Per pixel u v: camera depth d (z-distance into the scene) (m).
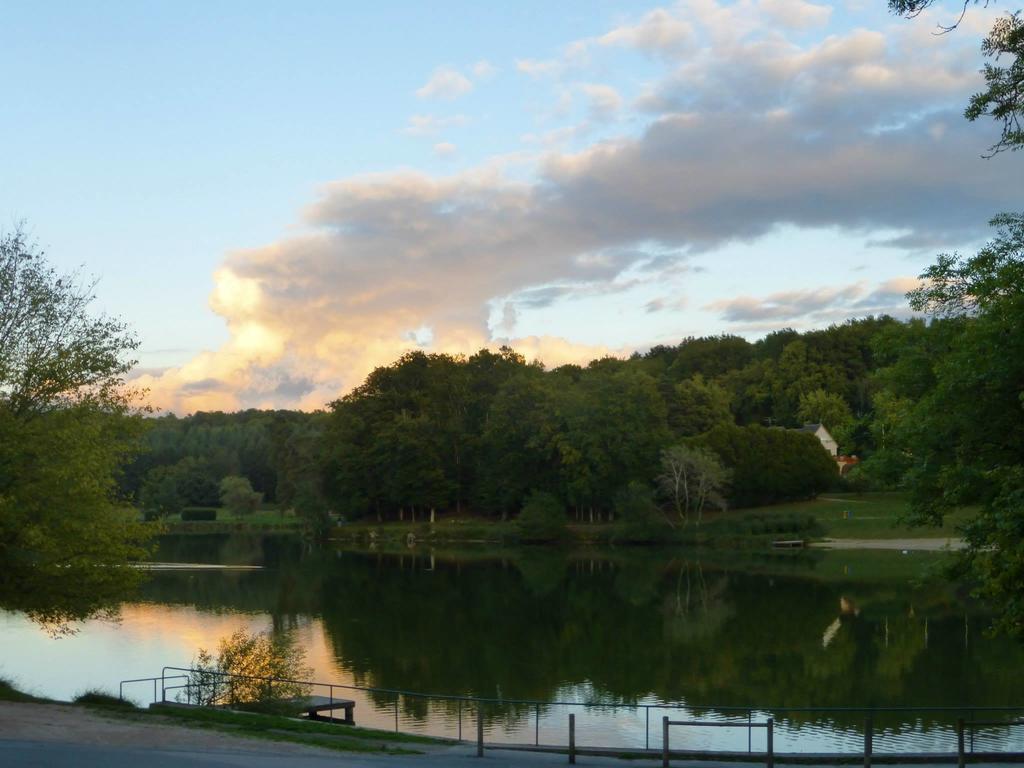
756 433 117.81
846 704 38.47
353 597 71.00
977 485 25.77
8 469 29.91
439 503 126.81
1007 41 18.75
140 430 34.25
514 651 50.53
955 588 69.94
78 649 49.59
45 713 27.83
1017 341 22.88
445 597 71.06
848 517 111.56
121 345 34.38
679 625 58.06
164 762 20.81
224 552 109.81
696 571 85.12
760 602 66.31
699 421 131.75
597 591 73.62
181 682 41.22
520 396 120.31
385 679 43.88
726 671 45.09
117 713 28.62
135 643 51.50
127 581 32.16
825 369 153.12
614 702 39.22
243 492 153.38
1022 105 19.19
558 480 117.06
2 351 31.97
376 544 118.88
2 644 50.78
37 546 29.47
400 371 134.38
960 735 22.55
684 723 25.06
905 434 30.41
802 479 116.94
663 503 114.00
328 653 49.94
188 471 163.00
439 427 131.00
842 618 59.16
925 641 51.09
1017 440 25.16
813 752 31.22
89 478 30.38
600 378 114.88
